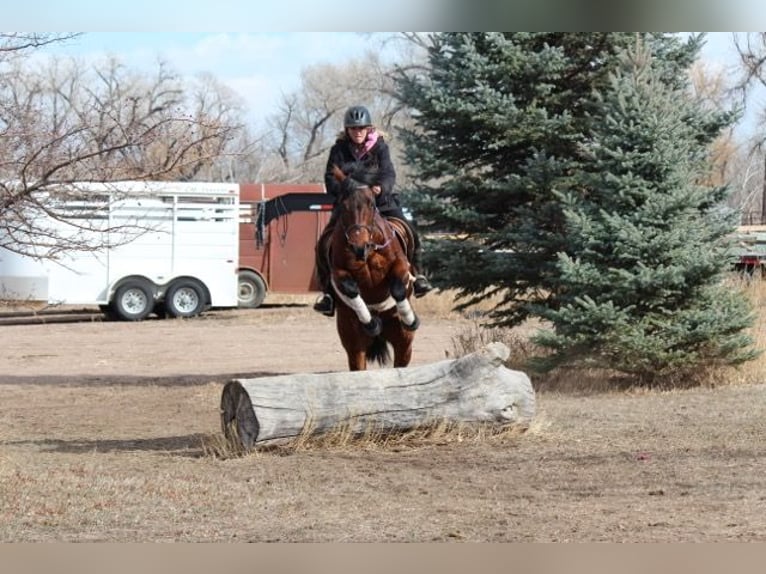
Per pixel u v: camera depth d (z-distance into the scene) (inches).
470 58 692.1
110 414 621.0
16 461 441.4
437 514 346.9
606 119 648.4
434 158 718.5
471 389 469.1
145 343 1083.9
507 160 733.9
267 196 1477.6
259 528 329.4
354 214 452.4
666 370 645.3
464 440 468.8
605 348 637.3
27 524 335.6
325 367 879.1
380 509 355.6
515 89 712.4
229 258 1327.5
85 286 1288.1
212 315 1360.7
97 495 373.7
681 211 636.1
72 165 379.2
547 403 592.4
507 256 706.2
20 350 1026.1
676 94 668.1
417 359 903.1
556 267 658.8
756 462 420.8
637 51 656.4
